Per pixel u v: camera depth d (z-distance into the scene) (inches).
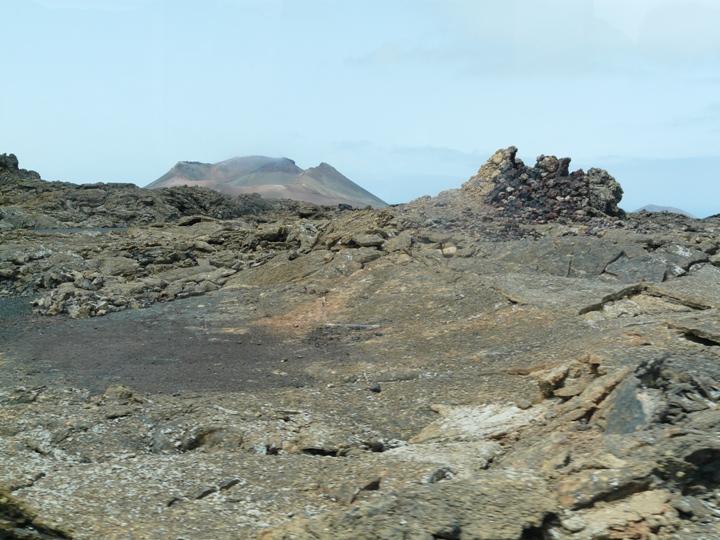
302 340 714.8
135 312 870.4
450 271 858.8
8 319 843.4
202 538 310.0
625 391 375.6
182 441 439.5
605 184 1242.6
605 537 285.3
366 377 576.4
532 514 293.0
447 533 284.5
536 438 386.6
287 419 472.4
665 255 848.3
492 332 669.3
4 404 509.7
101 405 497.4
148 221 2034.9
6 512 338.0
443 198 1230.3
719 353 484.4
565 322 660.1
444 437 433.7
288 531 298.5
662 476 304.8
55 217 1983.3
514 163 1253.1
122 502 345.7
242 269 1085.8
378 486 351.9
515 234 1023.0
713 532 283.3
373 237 998.4
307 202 2426.2
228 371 611.8
